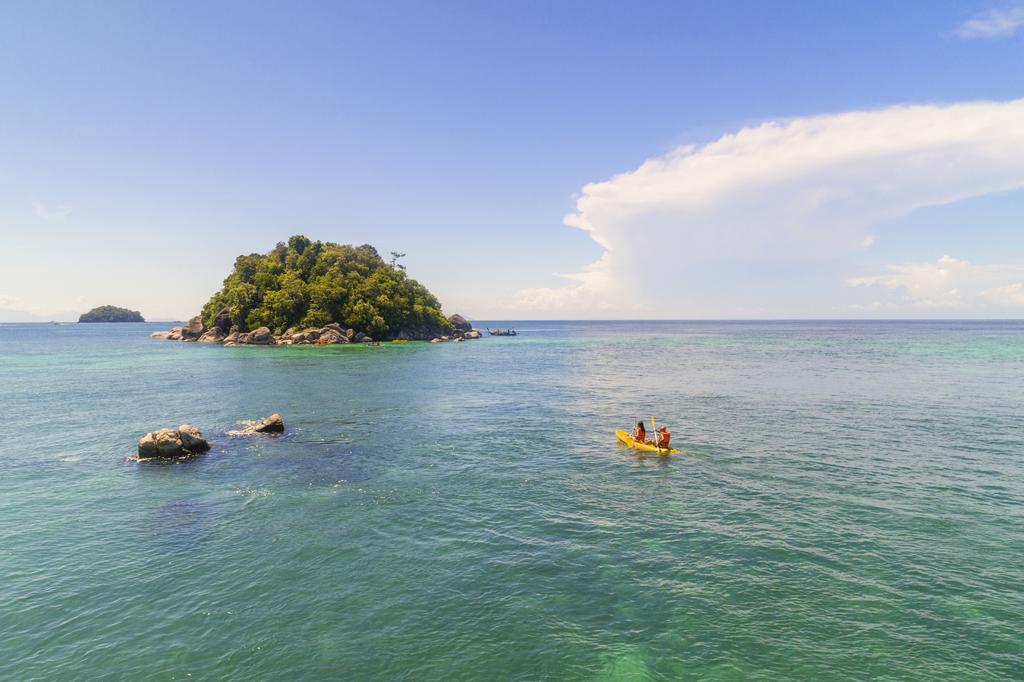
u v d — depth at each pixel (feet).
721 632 33.94
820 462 73.46
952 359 241.35
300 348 370.12
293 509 56.95
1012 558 43.52
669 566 42.80
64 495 61.82
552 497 59.98
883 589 38.75
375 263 518.37
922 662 30.71
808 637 33.24
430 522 52.95
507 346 403.95
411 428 99.60
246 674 30.42
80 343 449.89
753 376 183.01
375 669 30.86
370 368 223.51
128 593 39.34
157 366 231.71
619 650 32.37
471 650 32.58
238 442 88.53
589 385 164.14
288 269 476.13
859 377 174.81
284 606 37.58
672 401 129.90
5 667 30.96
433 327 518.78
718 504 57.00
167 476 69.41
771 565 42.70
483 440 89.35
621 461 75.25
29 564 43.98
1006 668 30.12
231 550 46.73
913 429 94.68
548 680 29.84
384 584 40.55
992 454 77.10
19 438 91.76
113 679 30.01
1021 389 143.74
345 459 77.56
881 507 55.42
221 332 450.71
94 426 102.12
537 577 41.34
